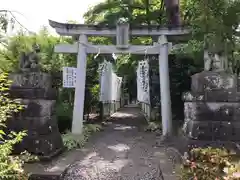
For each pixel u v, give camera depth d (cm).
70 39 1173
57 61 1043
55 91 636
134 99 3316
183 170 397
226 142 525
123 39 851
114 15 1055
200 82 552
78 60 870
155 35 871
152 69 1087
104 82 1164
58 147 639
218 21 629
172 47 865
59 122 941
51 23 847
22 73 578
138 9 1249
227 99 538
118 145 758
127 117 1540
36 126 571
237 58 745
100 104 1298
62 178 486
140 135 916
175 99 955
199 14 692
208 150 392
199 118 543
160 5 1245
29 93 572
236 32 681
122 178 484
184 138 580
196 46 688
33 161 547
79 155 640
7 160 345
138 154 650
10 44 579
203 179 336
